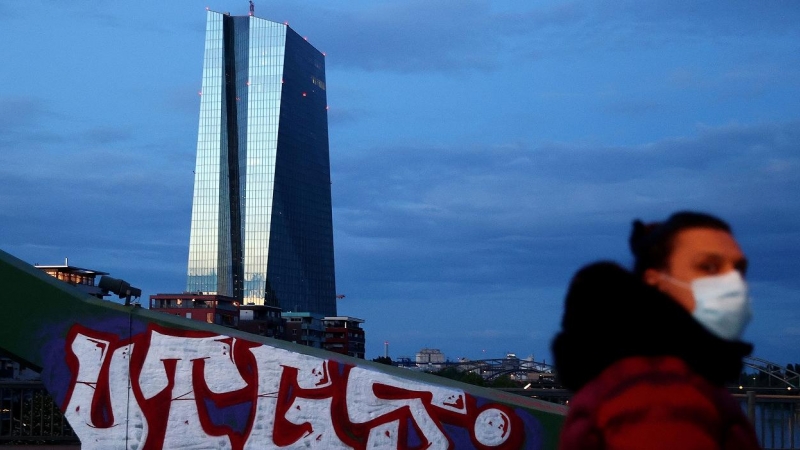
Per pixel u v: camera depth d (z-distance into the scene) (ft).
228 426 28.25
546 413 28.55
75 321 28.58
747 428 5.31
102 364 28.40
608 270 5.62
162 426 28.19
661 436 4.94
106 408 28.22
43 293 28.58
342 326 621.31
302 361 28.63
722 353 5.33
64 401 28.27
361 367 28.73
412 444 28.37
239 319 503.61
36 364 28.32
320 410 28.43
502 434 28.48
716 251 5.38
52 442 34.88
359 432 28.35
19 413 35.09
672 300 5.44
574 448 5.31
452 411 28.60
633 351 5.37
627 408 5.09
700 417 5.03
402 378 28.73
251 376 28.50
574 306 5.68
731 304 5.26
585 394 5.44
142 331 28.58
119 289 29.01
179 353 28.53
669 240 5.54
